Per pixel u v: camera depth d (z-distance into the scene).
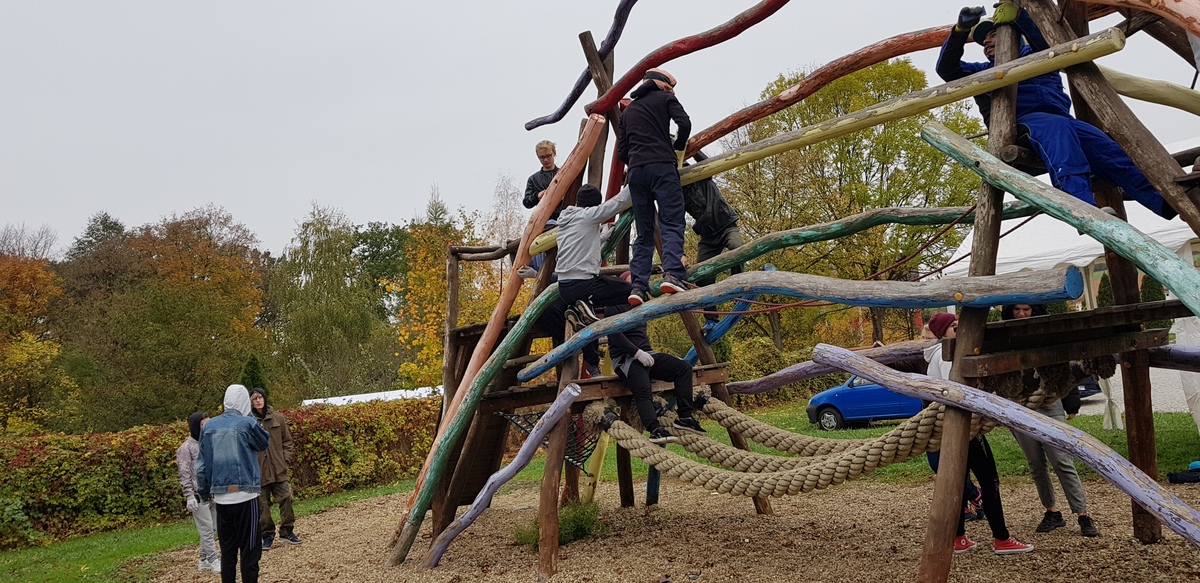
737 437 7.34
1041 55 4.51
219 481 6.27
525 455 6.47
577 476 9.41
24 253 40.62
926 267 22.16
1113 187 5.36
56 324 34.09
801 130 5.63
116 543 10.49
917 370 7.20
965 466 4.37
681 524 7.95
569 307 6.60
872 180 23.77
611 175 7.34
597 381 6.56
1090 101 4.50
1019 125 4.81
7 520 11.01
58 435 12.38
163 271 41.31
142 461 12.46
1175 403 13.53
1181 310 4.65
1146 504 3.69
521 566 6.79
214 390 17.52
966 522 6.88
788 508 8.39
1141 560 5.18
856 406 15.23
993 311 12.60
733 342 23.27
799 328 25.66
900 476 9.55
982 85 4.75
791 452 6.24
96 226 57.53
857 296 4.79
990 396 4.23
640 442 6.31
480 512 6.93
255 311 42.06
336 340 27.95
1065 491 5.98
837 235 6.35
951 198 23.28
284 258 30.27
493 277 22.92
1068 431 3.97
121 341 18.03
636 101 6.11
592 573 6.20
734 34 6.03
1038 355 4.65
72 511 11.79
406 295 23.47
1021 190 4.30
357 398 20.88
